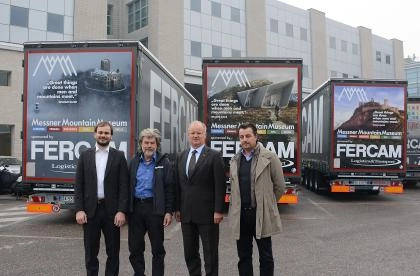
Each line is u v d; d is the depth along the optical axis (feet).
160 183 18.42
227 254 25.13
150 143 18.40
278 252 25.59
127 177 18.53
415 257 24.47
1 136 85.40
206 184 18.20
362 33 173.88
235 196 17.65
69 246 26.96
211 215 18.13
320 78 156.15
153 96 38.06
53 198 33.88
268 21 142.61
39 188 33.88
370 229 33.32
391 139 49.90
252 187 17.48
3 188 57.72
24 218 38.29
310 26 155.43
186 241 18.42
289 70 39.22
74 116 33.53
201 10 124.06
